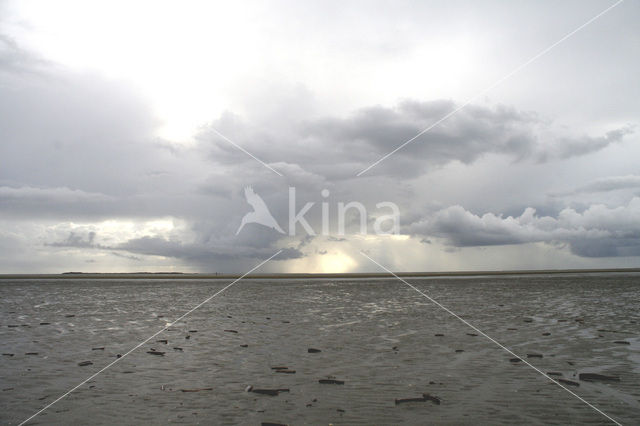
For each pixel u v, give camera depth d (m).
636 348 18.92
